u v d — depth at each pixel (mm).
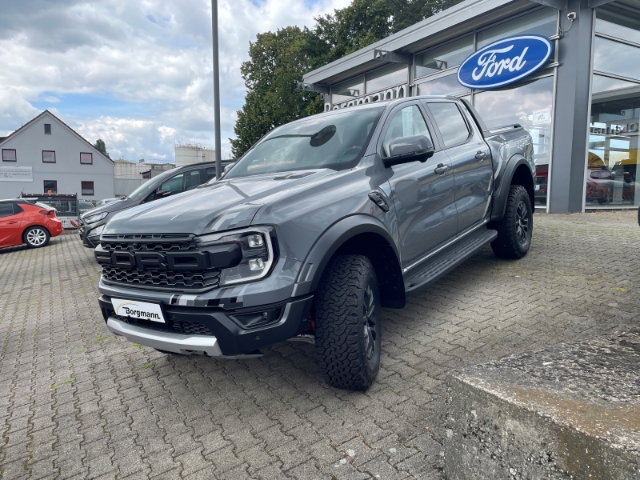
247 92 31875
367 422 2342
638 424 1311
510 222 4672
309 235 2396
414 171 3289
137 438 2512
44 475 2283
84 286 7082
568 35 9055
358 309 2420
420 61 12930
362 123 3375
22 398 3252
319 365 2520
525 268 4684
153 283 2477
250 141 29297
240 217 2312
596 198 9688
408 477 1902
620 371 1691
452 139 4016
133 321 2619
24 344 4527
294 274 2307
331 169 3010
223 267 2254
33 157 49625
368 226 2646
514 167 4625
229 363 3348
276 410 2594
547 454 1416
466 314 3645
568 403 1470
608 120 9680
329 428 2334
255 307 2219
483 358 2873
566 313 3443
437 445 2086
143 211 2775
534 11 9781
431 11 24109
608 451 1253
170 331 2424
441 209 3545
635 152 10320
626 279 4090
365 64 14055
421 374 2768
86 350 4121
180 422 2617
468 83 10969
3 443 2654
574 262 4766
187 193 3125
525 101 10008
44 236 13016
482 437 1637
